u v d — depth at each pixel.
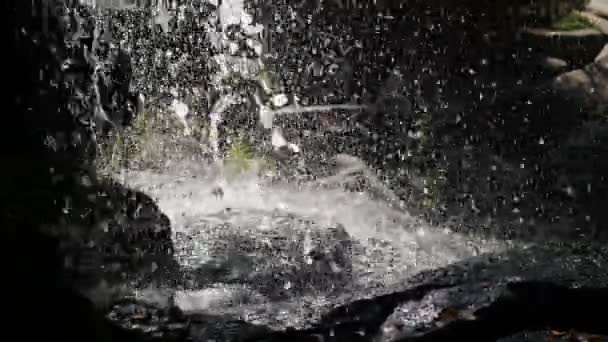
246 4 5.76
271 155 5.06
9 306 2.37
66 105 4.40
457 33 5.75
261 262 3.30
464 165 4.83
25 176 3.22
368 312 2.66
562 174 4.57
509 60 5.58
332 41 5.98
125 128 4.83
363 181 4.68
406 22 5.85
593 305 2.56
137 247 3.17
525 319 2.53
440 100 5.53
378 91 5.77
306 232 3.68
